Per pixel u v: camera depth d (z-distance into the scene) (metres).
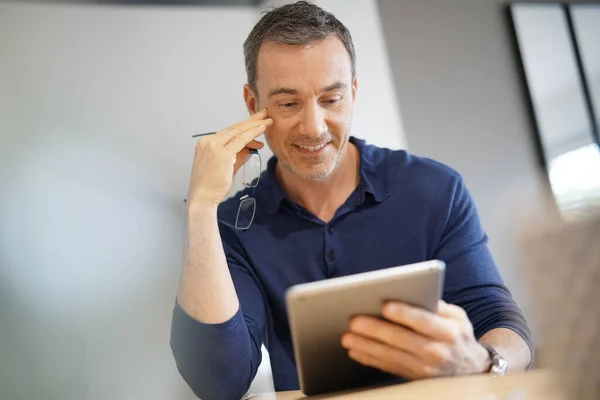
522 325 1.15
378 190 1.39
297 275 1.37
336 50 1.27
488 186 2.59
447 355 0.80
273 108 1.30
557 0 2.78
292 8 1.32
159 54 2.23
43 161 2.13
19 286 2.07
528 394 0.61
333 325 0.79
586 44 2.77
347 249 1.37
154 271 2.15
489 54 2.70
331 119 1.29
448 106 2.60
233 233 1.42
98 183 2.15
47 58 2.17
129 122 2.19
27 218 2.10
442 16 2.67
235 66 2.28
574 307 0.45
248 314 1.29
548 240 0.45
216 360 1.09
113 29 2.21
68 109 2.16
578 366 0.45
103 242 2.14
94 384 2.09
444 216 1.38
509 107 2.68
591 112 2.72
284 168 1.42
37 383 2.05
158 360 2.12
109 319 2.12
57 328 2.08
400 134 2.28
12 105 2.13
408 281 0.75
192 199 1.17
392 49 2.58
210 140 1.23
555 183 2.62
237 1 2.31
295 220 1.40
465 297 1.28
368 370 0.91
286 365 1.38
